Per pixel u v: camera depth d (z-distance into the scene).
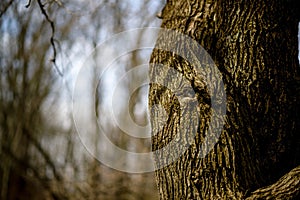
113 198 9.81
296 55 2.41
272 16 2.33
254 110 2.21
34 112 9.70
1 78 9.46
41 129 9.83
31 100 9.63
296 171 2.08
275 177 2.20
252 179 2.13
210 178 2.13
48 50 9.11
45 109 9.85
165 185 2.27
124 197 9.78
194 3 2.41
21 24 8.77
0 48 9.26
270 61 2.28
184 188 2.18
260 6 2.32
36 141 9.70
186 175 2.18
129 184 9.89
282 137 2.23
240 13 2.32
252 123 2.19
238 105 2.18
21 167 9.51
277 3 2.36
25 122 9.62
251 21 2.30
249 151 2.15
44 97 9.74
